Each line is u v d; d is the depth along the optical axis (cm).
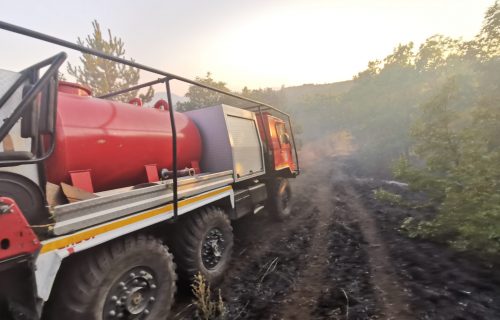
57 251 201
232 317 299
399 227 528
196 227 362
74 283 223
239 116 542
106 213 243
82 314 219
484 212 335
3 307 183
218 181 430
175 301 345
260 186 589
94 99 332
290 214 781
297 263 432
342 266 400
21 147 211
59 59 189
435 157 488
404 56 2027
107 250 244
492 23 1184
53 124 195
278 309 306
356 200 881
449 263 344
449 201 411
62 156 271
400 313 263
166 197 315
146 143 360
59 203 242
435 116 519
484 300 257
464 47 1382
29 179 193
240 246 542
